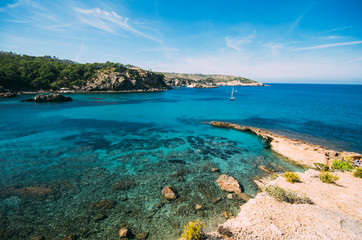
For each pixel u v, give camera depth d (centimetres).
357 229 848
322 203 1102
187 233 834
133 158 2086
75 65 11744
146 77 13575
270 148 2594
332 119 4694
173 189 1444
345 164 1759
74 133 2992
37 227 1050
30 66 9894
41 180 1552
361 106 7150
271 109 6241
